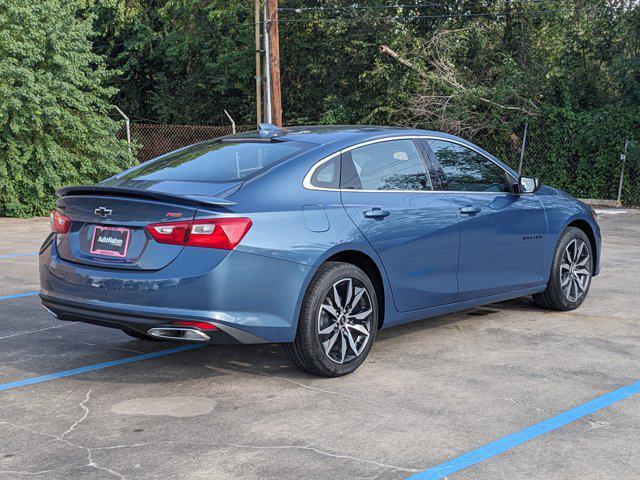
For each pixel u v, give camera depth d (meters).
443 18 22.88
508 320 6.57
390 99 22.31
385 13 23.17
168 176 5.00
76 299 4.66
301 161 4.92
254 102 27.58
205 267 4.34
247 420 4.16
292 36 25.75
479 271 5.90
